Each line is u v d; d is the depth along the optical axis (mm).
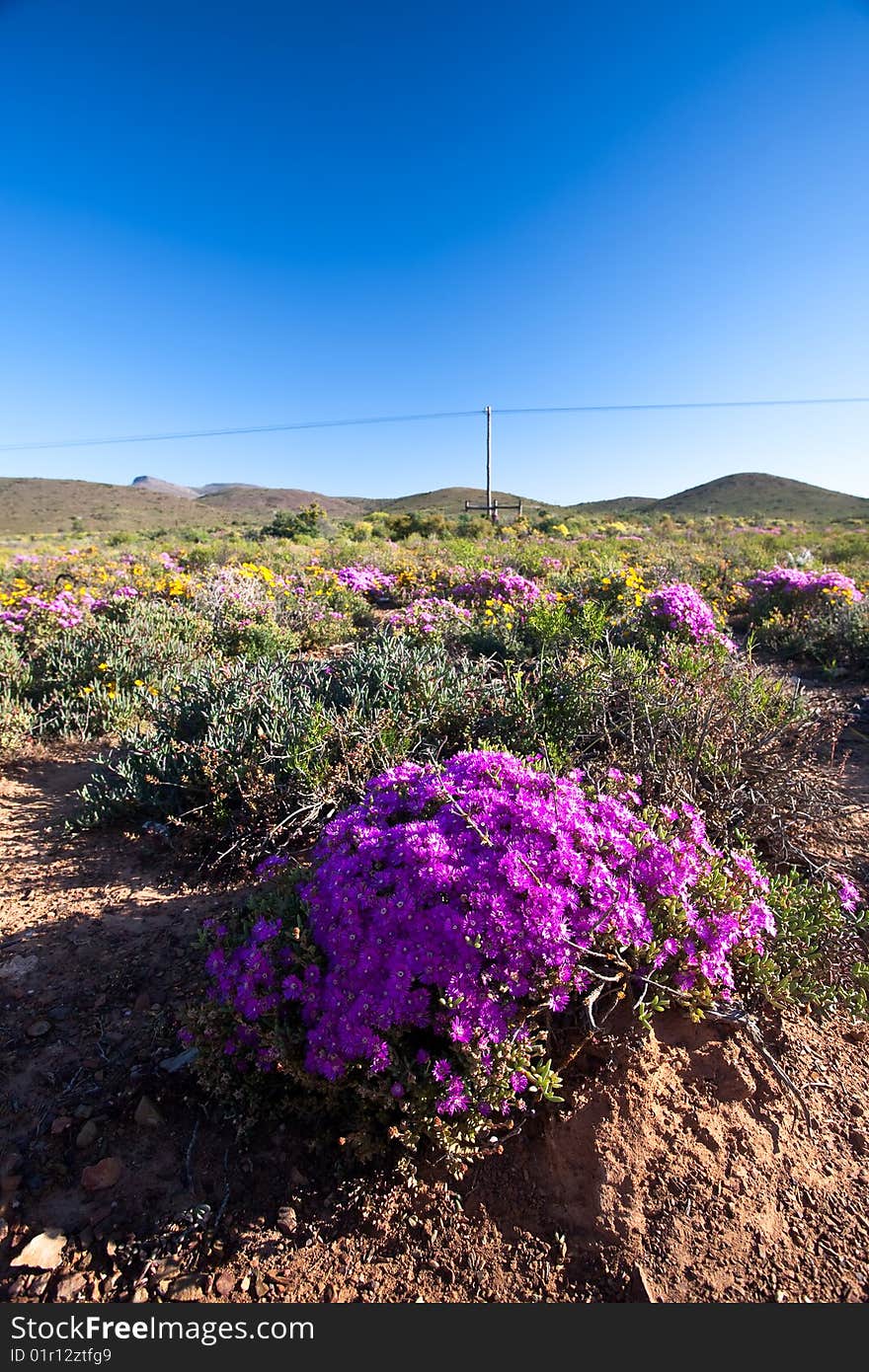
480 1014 2260
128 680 6953
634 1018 2656
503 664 6648
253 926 2799
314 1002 2379
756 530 41062
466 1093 2201
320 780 4234
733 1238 2070
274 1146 2412
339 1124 2436
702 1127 2361
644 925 2537
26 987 3102
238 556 19531
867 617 8883
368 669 5664
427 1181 2271
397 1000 2277
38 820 4699
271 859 3156
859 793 4855
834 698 5508
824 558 20750
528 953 2350
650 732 4387
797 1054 2650
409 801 3020
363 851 2676
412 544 26859
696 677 5051
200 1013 2480
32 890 3854
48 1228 2145
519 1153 2340
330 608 11266
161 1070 2674
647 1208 2145
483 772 3078
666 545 24562
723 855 3078
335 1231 2154
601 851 2682
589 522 46000
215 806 4266
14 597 9781
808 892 3189
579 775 3281
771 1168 2256
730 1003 2719
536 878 2449
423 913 2408
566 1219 2158
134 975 3176
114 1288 2004
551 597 10375
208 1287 2004
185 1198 2240
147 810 4645
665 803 3826
